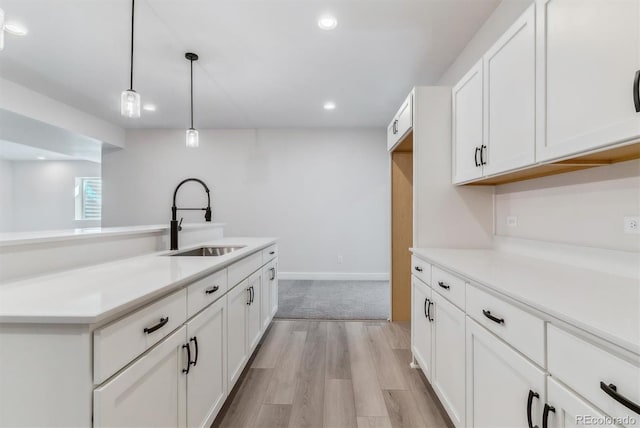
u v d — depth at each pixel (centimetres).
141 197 514
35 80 325
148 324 98
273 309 304
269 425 159
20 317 75
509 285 106
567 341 78
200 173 514
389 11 216
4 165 695
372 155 506
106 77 318
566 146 110
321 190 508
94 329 78
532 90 128
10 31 238
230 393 188
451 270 149
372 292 427
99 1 204
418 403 177
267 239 310
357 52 271
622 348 63
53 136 431
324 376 208
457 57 279
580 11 104
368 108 414
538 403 88
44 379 77
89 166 706
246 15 219
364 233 506
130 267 142
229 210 513
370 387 194
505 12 202
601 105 96
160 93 362
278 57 279
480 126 172
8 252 117
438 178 212
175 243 213
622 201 120
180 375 118
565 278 118
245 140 512
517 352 99
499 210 206
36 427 78
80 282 110
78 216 704
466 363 134
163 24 229
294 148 510
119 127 500
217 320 156
